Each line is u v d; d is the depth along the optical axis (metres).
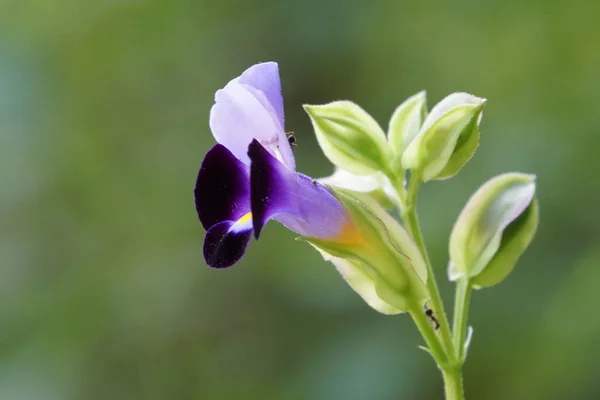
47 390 0.48
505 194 0.34
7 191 0.52
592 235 0.44
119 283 0.51
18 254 0.52
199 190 0.32
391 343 0.44
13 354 0.49
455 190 0.45
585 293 0.44
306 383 0.45
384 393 0.44
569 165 0.45
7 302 0.50
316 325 0.47
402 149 0.33
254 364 0.48
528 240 0.33
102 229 0.52
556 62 0.49
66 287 0.51
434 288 0.33
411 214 0.33
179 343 0.50
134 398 0.50
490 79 0.50
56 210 0.52
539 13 0.50
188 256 0.51
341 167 0.33
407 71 0.52
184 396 0.49
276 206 0.31
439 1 0.52
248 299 0.49
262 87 0.31
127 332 0.50
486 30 0.51
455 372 0.33
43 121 0.52
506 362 0.44
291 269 0.48
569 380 0.43
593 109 0.46
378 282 0.32
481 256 0.33
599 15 0.48
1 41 0.52
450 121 0.33
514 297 0.44
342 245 0.32
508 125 0.48
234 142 0.32
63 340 0.49
